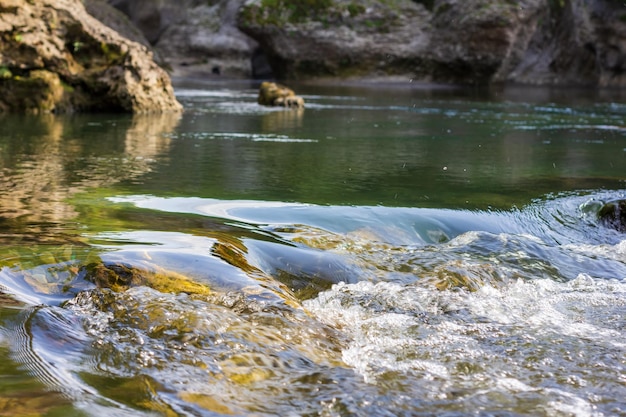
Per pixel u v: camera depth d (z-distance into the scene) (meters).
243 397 2.49
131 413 2.29
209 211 4.86
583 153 8.36
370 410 2.46
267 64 26.33
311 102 14.91
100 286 3.25
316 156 7.57
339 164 7.08
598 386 2.74
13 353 2.60
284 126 10.34
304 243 4.25
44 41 10.94
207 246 3.83
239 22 23.11
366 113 12.77
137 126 9.74
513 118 12.34
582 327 3.41
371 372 2.77
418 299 3.65
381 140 9.10
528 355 3.02
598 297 3.88
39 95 10.91
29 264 3.39
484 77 21.80
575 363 2.96
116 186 5.59
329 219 4.83
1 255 3.49
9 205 4.71
